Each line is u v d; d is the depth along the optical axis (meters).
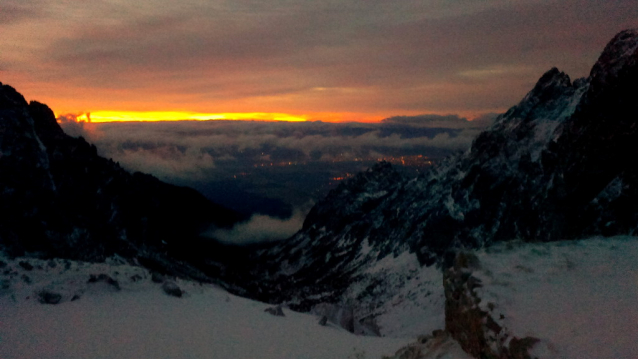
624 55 47.97
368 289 157.38
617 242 13.02
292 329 19.14
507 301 9.78
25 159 48.84
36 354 12.86
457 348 10.91
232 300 24.09
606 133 44.62
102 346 13.95
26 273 19.20
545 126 152.62
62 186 55.78
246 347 15.70
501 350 8.59
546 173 108.62
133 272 22.98
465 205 153.00
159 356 13.77
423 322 91.88
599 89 48.78
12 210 41.28
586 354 7.34
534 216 85.00
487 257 12.88
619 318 8.13
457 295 11.60
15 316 15.44
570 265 11.30
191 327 17.14
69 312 16.64
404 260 169.12
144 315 17.73
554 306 9.16
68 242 44.78
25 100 61.16
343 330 21.69
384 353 15.57
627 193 29.69
